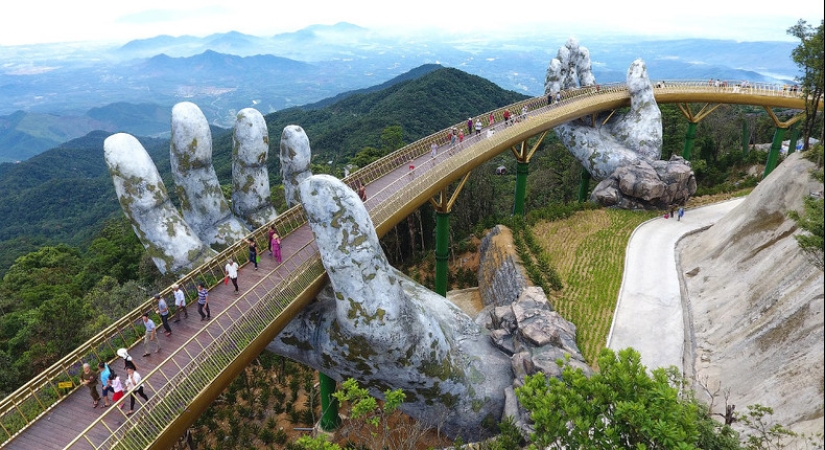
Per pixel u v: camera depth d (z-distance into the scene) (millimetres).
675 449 11000
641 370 13469
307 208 20391
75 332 36125
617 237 41094
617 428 12562
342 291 21094
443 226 35094
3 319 42438
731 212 36156
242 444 29344
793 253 25922
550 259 38688
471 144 36750
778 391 21016
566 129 52531
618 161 48250
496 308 30875
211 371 16984
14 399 15258
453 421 25875
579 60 56625
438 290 36906
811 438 17219
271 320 19344
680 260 37312
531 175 85438
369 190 31156
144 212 22859
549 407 12984
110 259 58562
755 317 25703
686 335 29047
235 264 21672
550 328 27438
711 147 62719
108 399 16453
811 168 28594
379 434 28094
